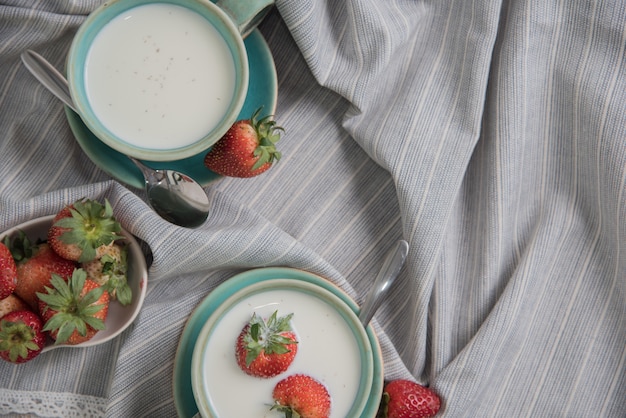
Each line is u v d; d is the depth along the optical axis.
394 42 0.64
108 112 0.60
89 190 0.63
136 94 0.59
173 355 0.64
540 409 0.65
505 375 0.65
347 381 0.62
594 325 0.65
